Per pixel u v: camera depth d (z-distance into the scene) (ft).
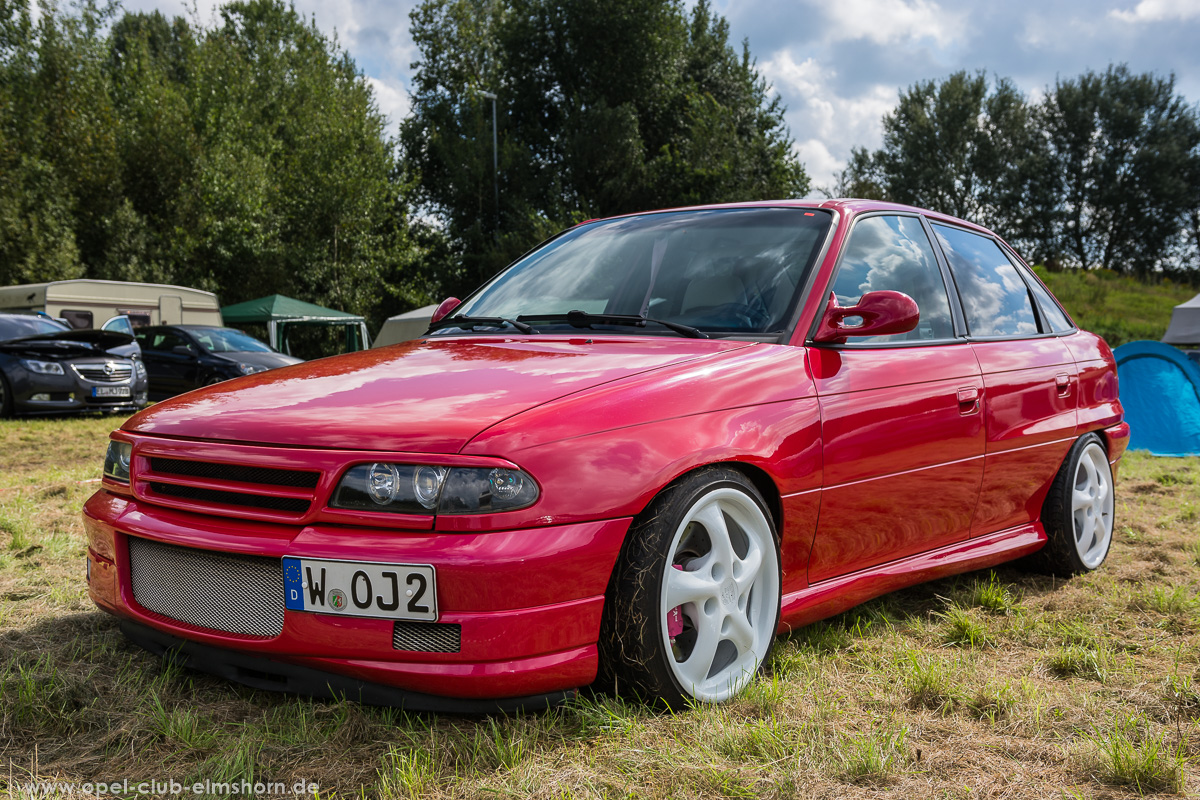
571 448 6.43
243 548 6.43
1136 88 175.63
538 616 6.14
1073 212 181.88
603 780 5.84
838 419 8.37
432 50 130.72
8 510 15.03
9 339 37.42
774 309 8.77
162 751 6.23
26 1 84.89
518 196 121.29
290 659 6.45
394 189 108.37
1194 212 173.88
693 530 7.30
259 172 96.48
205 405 7.64
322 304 104.37
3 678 7.39
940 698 7.48
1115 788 5.93
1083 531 12.37
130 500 7.57
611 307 9.48
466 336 9.50
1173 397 28.89
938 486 9.71
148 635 7.30
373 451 6.31
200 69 107.96
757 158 128.57
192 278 91.50
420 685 6.08
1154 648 8.91
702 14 142.41
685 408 7.17
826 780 5.94
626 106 118.73
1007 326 11.78
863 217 10.16
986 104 182.80
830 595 8.52
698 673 7.16
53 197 80.23
